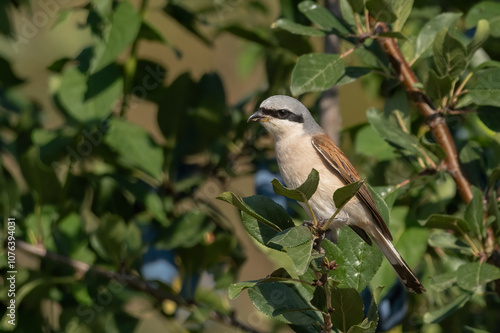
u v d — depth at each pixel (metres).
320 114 10.66
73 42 13.35
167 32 16.39
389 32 7.95
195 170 10.77
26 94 13.00
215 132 10.63
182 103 10.44
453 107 8.38
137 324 9.77
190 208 10.59
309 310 6.98
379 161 10.38
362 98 13.12
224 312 10.24
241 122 10.78
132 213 10.31
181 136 10.61
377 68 8.59
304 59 8.16
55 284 9.79
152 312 10.12
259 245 9.22
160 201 9.69
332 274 7.27
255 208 7.05
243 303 11.87
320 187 9.64
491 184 8.30
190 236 9.73
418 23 11.11
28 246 9.39
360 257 7.30
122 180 9.70
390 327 9.89
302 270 6.06
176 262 10.21
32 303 9.55
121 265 9.53
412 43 8.77
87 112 9.52
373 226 9.27
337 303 6.44
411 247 9.15
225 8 12.05
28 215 9.68
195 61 16.72
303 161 9.70
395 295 9.96
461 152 9.26
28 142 10.80
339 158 9.66
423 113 8.52
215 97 10.56
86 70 9.69
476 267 7.54
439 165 8.50
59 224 9.70
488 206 8.08
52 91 11.07
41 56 13.40
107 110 9.54
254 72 14.34
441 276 8.06
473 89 8.15
